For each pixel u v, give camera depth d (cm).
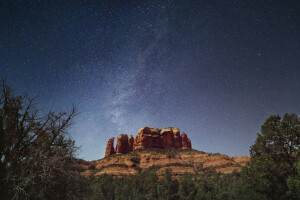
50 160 924
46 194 897
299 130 1791
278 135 1961
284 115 1994
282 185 1745
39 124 1064
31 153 905
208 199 4956
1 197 804
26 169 885
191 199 5000
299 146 1816
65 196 966
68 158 1039
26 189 858
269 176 1827
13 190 819
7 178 777
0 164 861
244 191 2014
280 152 1888
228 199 4266
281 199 1661
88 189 1101
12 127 937
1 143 877
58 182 948
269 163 1842
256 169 1991
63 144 1084
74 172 1053
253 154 2264
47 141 1045
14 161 873
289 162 1841
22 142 969
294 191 1427
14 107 958
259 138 2123
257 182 1944
